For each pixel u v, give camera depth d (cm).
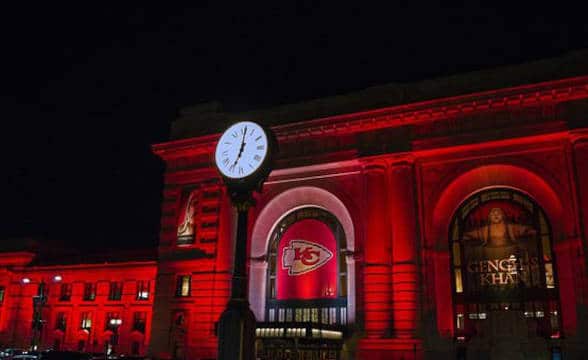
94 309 6512
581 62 4219
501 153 4247
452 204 4428
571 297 3881
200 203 5231
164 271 5241
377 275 4325
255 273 4962
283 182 5016
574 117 4047
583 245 3809
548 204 4128
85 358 4038
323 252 4828
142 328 6141
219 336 1953
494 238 4284
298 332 4131
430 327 4156
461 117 4403
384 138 4612
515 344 2675
